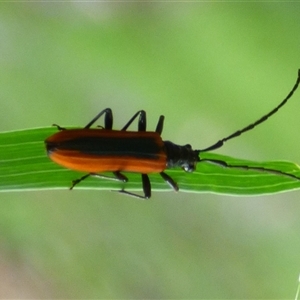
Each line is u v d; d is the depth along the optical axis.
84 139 0.09
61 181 0.09
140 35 0.12
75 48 0.12
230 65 0.12
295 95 0.12
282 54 0.12
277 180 0.09
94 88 0.12
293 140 0.12
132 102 0.12
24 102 0.12
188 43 0.12
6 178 0.09
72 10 0.12
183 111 0.12
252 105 0.12
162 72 0.12
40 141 0.09
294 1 0.12
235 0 0.13
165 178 0.09
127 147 0.09
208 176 0.09
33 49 0.12
